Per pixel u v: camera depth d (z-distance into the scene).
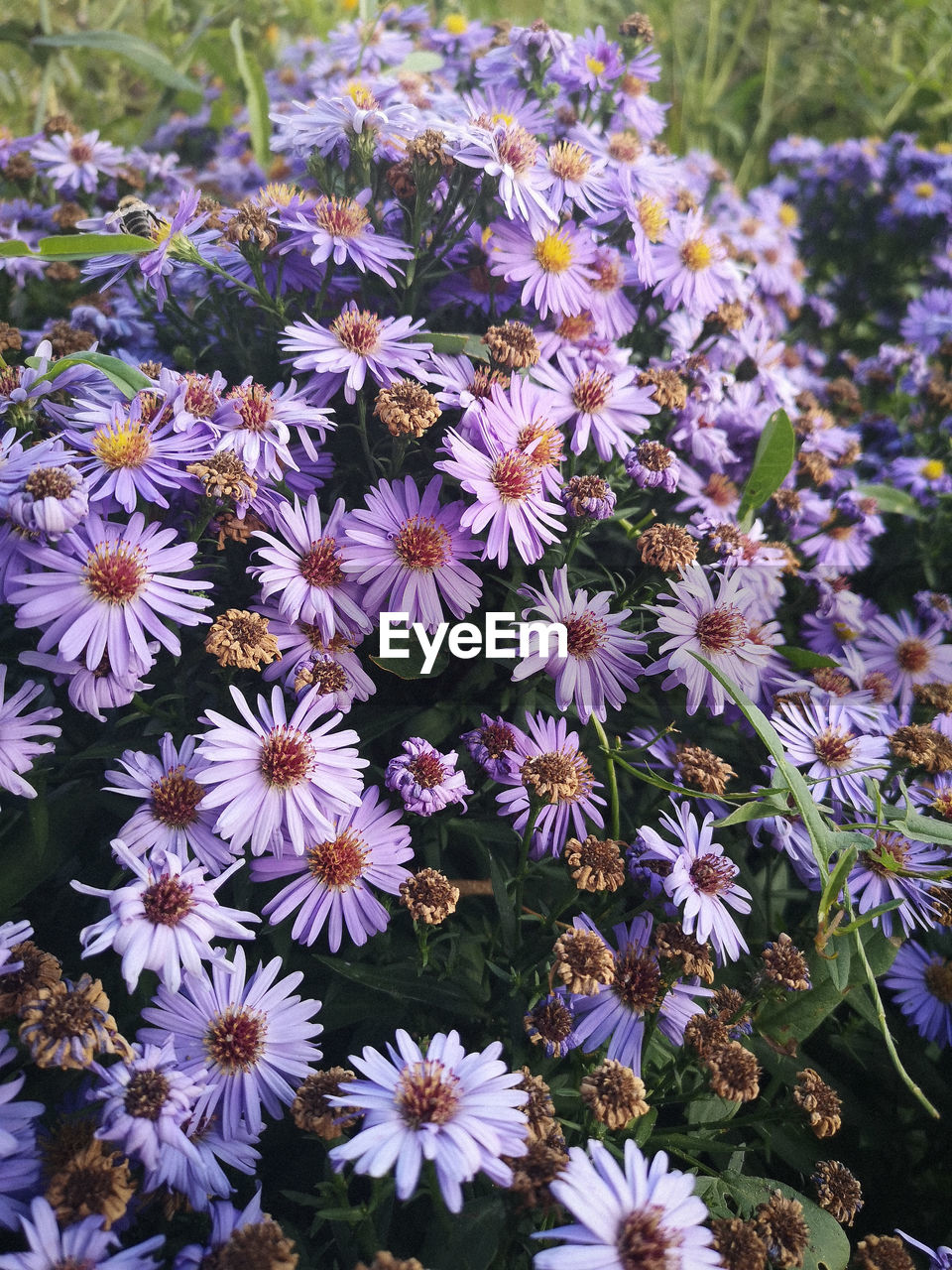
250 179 0.48
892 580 0.42
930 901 0.27
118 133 0.56
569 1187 0.17
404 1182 0.17
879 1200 0.27
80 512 0.22
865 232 0.63
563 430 0.30
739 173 0.68
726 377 0.36
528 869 0.24
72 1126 0.20
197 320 0.32
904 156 0.61
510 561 0.28
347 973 0.23
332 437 0.29
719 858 0.24
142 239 0.25
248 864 0.24
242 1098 0.21
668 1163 0.24
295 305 0.31
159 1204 0.20
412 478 0.26
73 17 0.59
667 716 0.31
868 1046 0.28
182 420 0.25
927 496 0.42
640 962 0.23
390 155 0.29
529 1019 0.22
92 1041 0.19
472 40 0.45
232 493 0.24
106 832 0.26
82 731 0.26
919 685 0.32
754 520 0.35
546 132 0.34
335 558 0.25
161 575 0.23
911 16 0.72
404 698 0.28
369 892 0.24
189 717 0.26
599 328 0.32
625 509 0.32
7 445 0.23
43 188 0.43
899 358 0.51
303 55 0.56
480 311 0.32
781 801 0.24
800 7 0.72
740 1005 0.24
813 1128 0.22
